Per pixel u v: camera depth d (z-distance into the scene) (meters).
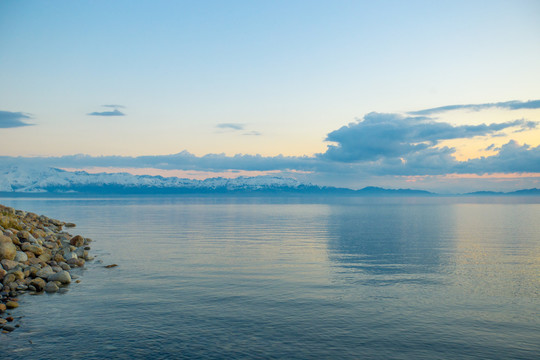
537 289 21.02
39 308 17.45
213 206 182.50
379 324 15.57
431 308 17.61
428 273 25.19
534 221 78.38
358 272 25.44
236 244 40.06
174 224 68.56
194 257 31.45
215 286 21.56
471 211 132.75
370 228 61.03
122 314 16.70
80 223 69.88
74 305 17.95
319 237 47.31
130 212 115.00
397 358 12.56
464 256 32.12
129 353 12.86
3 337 14.08
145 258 30.89
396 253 33.81
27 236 29.86
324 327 15.21
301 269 26.45
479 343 13.75
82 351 12.99
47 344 13.54
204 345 13.51
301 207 172.88
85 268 26.67
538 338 14.21
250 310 17.28
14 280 21.11
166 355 12.73
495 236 48.50
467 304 18.23
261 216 98.31
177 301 18.64
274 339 14.04
